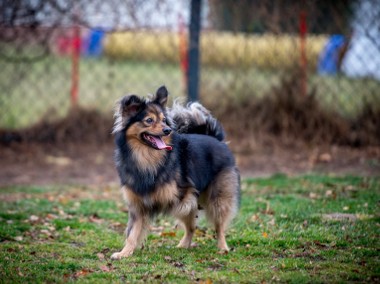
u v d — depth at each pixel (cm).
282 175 971
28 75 1252
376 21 1121
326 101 1173
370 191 820
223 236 637
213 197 645
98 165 1107
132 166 604
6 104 1257
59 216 764
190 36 1114
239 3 1162
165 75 1320
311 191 850
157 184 598
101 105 1241
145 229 618
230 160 662
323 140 1162
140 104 617
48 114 1218
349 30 1139
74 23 1142
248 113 1188
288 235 642
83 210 789
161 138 599
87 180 1011
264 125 1188
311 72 1174
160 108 622
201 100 1183
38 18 1132
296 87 1176
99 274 521
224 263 561
